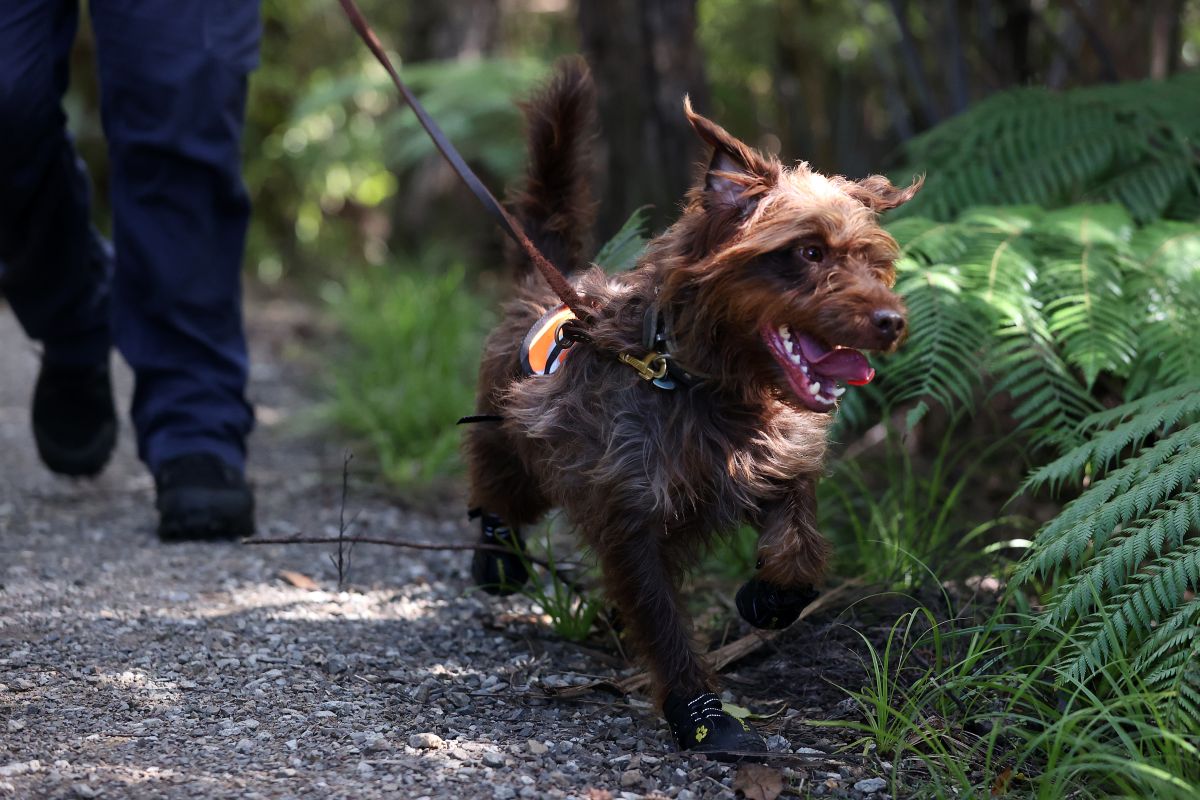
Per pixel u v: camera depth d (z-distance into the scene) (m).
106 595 4.61
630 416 3.51
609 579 3.57
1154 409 4.01
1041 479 3.99
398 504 6.22
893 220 5.84
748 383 3.51
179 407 5.36
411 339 8.65
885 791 3.26
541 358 3.77
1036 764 3.43
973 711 3.68
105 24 4.98
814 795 3.24
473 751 3.40
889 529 5.09
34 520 5.64
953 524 5.27
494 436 4.37
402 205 12.70
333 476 6.67
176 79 5.00
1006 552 4.99
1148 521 3.66
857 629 4.24
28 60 4.80
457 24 12.36
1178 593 3.46
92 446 6.07
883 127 9.13
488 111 10.12
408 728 3.56
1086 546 3.71
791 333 3.43
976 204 5.77
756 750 3.39
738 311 3.37
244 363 5.53
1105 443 3.94
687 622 3.62
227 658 4.03
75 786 3.06
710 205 3.46
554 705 3.81
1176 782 2.79
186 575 4.90
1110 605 3.54
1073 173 5.66
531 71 10.19
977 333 4.75
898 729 3.57
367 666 4.05
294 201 15.01
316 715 3.61
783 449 3.62
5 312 11.34
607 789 3.21
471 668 4.09
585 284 3.92
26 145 4.91
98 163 13.65
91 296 5.73
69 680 3.80
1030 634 3.74
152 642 4.15
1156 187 5.54
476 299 9.94
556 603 4.40
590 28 7.32
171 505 5.27
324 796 3.06
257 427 7.82
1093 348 4.48
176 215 5.20
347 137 14.30
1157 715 3.12
